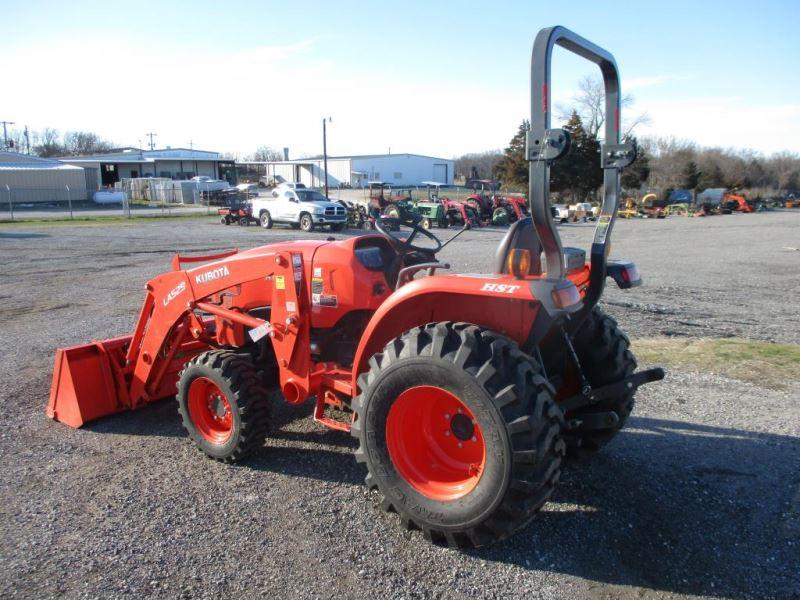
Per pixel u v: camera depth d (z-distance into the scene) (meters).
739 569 2.84
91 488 3.67
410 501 3.02
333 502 3.47
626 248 19.56
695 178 58.78
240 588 2.71
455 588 2.71
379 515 3.33
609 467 3.87
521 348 3.04
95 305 9.61
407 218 4.22
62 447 4.28
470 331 2.88
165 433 4.53
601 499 3.48
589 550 2.99
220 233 23.70
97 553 2.98
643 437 4.34
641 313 8.88
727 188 62.12
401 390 3.00
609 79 3.17
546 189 2.67
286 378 3.91
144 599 2.64
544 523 3.23
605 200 3.19
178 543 3.06
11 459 4.08
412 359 2.93
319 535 3.13
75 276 12.64
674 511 3.35
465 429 3.03
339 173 63.62
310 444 4.28
